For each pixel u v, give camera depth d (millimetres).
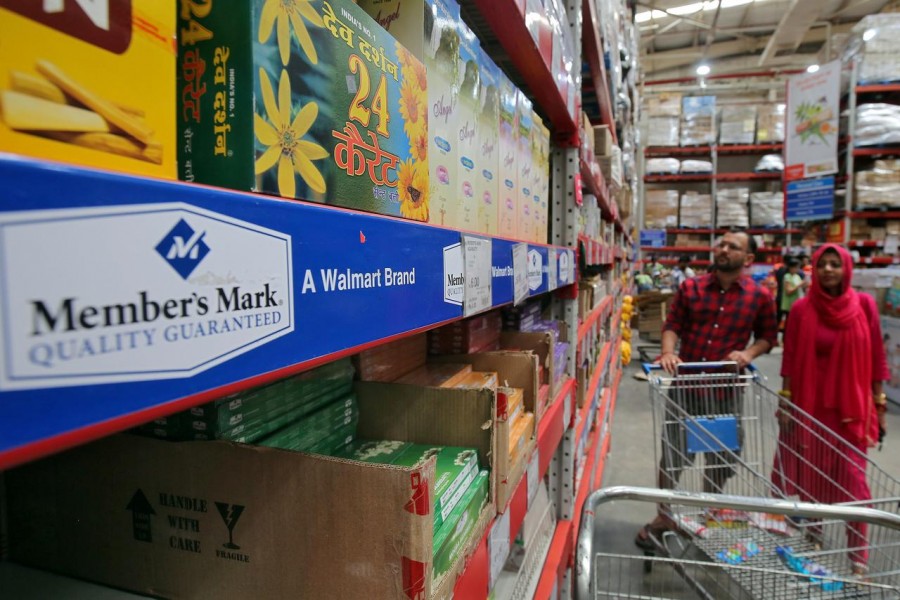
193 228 274
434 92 682
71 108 255
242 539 464
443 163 717
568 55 1585
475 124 849
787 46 11188
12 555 558
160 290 257
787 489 2145
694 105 9820
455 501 627
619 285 5590
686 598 2033
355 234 422
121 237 238
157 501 492
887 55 7059
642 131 10547
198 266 278
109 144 272
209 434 506
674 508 1983
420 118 601
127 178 241
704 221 9711
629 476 3322
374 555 423
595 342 2906
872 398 2418
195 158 359
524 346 1316
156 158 299
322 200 422
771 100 10906
